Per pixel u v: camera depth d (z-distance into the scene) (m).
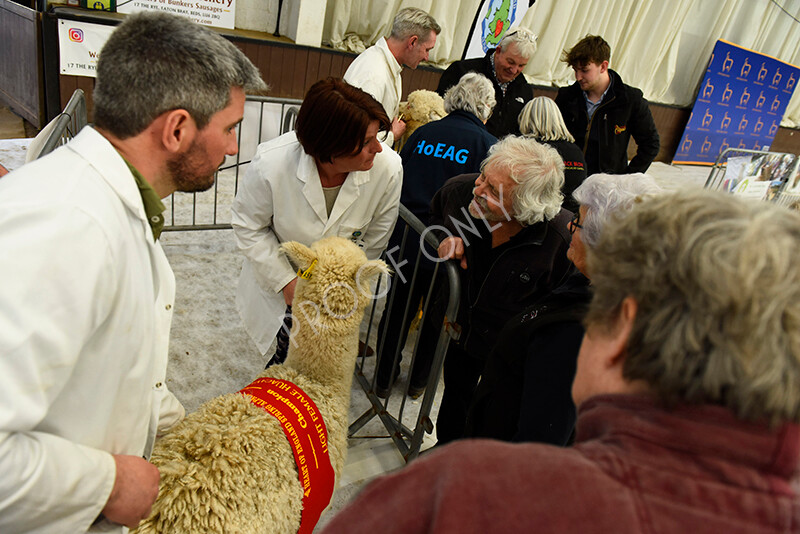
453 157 2.22
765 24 8.91
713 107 8.90
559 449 0.52
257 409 1.24
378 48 3.05
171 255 3.20
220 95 0.88
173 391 2.24
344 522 0.57
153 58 0.81
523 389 1.18
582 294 1.14
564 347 1.09
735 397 0.46
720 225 0.49
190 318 2.71
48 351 0.68
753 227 0.48
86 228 0.73
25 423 0.68
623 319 0.56
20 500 0.70
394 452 2.22
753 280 0.45
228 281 3.09
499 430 1.35
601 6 6.91
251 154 4.30
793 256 0.46
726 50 8.48
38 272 0.67
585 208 1.25
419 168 2.28
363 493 0.59
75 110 2.30
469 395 2.00
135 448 0.99
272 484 1.13
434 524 0.49
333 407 1.39
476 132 2.24
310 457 1.23
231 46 0.93
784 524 0.43
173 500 1.02
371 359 2.74
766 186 3.74
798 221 0.50
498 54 3.37
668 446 0.47
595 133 3.46
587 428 0.56
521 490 0.48
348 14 5.07
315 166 1.72
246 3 4.70
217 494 1.04
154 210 0.92
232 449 1.12
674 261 0.50
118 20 3.83
